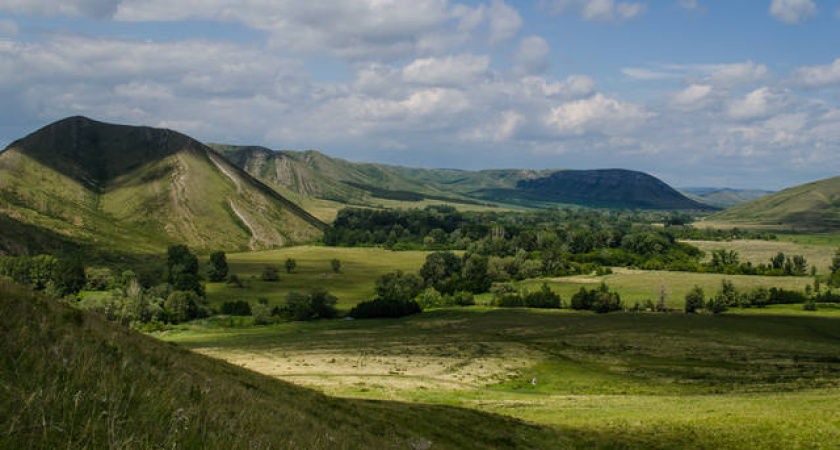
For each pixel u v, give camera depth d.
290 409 19.80
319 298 149.38
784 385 65.12
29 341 9.76
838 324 118.31
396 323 139.38
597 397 58.19
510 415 44.09
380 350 96.75
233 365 27.19
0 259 148.50
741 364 83.38
